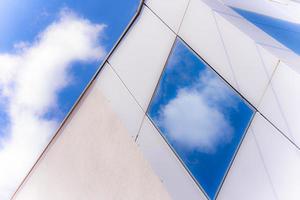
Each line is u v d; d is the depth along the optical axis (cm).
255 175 490
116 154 810
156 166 679
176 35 703
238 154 525
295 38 665
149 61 777
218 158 557
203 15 634
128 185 739
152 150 700
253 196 485
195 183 586
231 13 648
